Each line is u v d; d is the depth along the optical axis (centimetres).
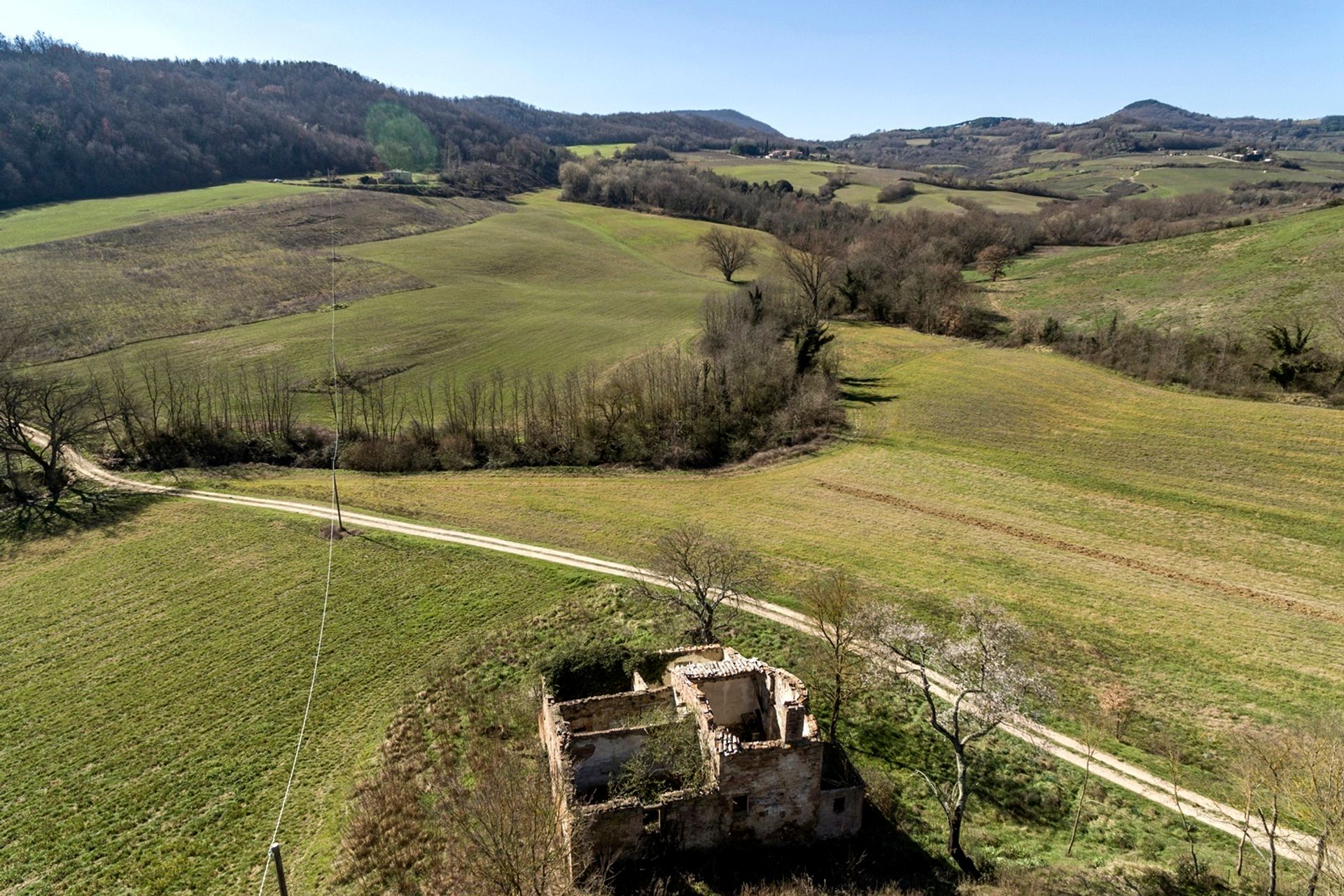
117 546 6088
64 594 5416
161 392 8600
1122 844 3200
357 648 4681
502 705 4003
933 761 3681
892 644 3828
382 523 6406
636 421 8244
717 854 2992
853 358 9994
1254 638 4556
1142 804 3422
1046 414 8031
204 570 5666
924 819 3312
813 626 4722
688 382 8350
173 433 8038
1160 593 5075
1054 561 5525
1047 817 3372
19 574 5716
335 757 3803
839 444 7831
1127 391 8369
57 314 10144
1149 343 8838
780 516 6412
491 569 5556
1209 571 5319
